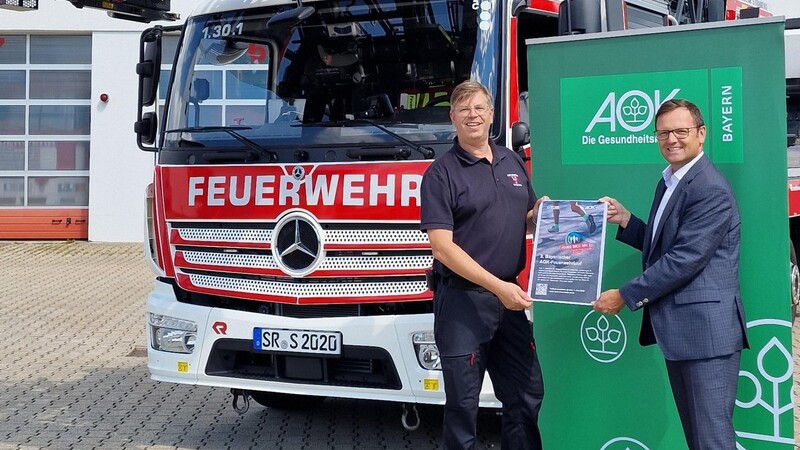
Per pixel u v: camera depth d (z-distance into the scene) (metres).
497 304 4.92
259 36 6.43
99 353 9.55
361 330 5.72
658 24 7.42
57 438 6.62
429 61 5.91
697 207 4.33
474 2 5.89
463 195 4.83
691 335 4.38
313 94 6.11
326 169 5.82
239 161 6.11
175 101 6.60
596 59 4.92
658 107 4.76
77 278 14.63
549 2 6.20
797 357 8.96
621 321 4.97
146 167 18.02
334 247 5.80
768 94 4.48
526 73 6.05
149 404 7.59
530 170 5.77
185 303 6.33
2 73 18.22
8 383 8.27
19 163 18.33
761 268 4.54
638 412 4.98
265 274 5.97
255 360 6.16
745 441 4.65
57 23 17.83
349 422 7.07
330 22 6.20
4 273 15.05
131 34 17.78
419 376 5.63
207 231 6.20
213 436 6.70
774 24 4.46
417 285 5.68
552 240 4.79
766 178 4.50
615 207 4.77
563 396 5.15
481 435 6.70
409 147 5.71
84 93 18.23
